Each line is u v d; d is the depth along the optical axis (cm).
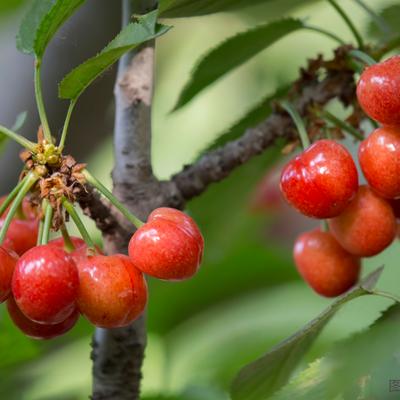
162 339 69
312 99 57
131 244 49
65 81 50
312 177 51
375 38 62
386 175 51
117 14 66
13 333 63
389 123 51
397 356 46
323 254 55
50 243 51
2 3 69
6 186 67
